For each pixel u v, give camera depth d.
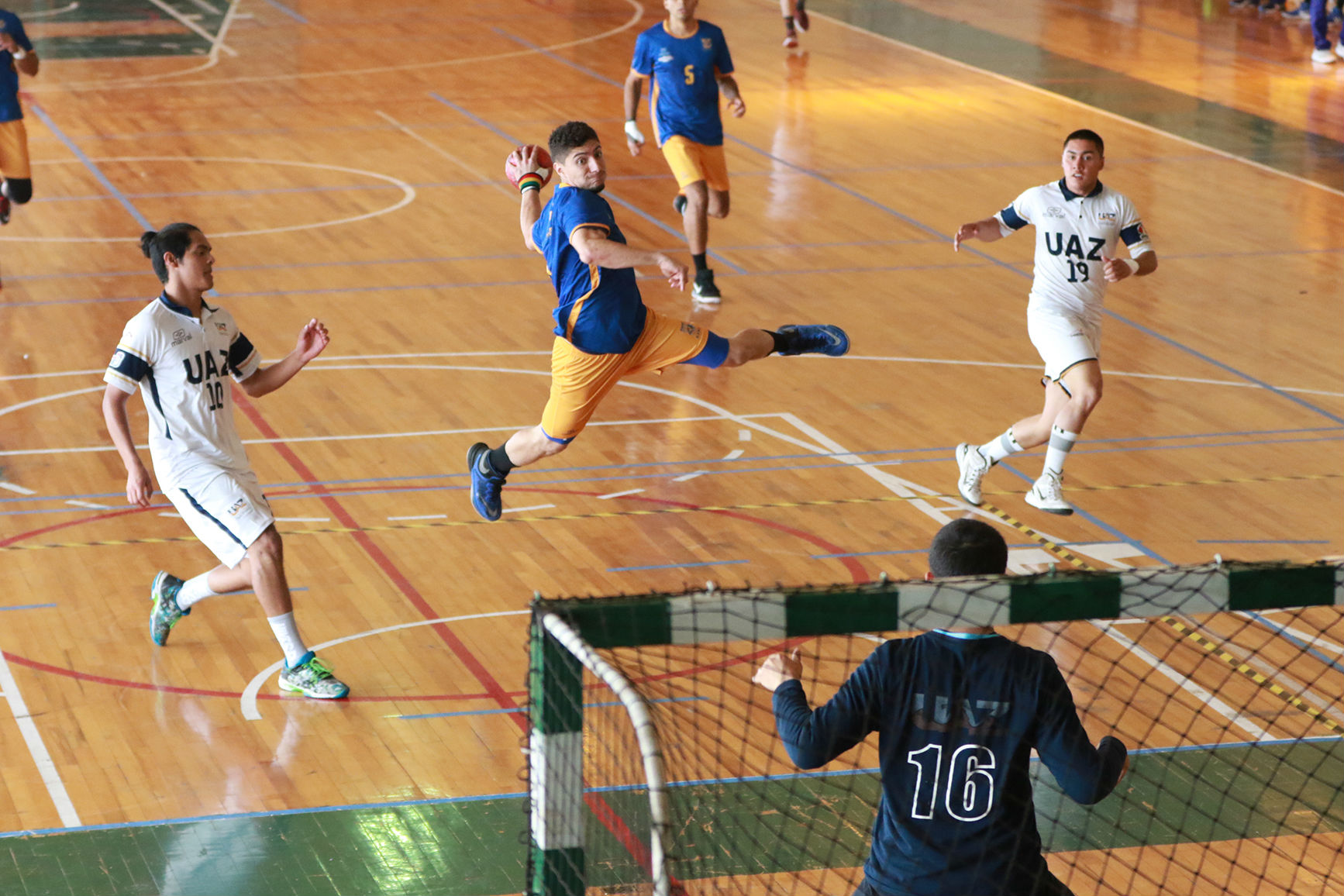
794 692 4.66
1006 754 4.58
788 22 25.89
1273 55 26.41
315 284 14.71
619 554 9.62
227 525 7.79
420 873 6.55
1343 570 4.45
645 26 28.30
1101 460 11.24
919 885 4.62
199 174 18.44
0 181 15.73
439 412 11.82
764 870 6.42
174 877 6.47
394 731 7.70
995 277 15.43
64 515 9.99
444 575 9.33
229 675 8.20
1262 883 6.47
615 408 12.07
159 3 30.19
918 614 4.36
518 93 22.91
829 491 10.62
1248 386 12.72
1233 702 7.95
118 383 7.54
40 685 8.02
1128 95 23.38
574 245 8.12
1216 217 17.47
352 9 29.69
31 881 6.42
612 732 7.16
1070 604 4.43
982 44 26.92
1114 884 6.43
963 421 11.90
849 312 14.28
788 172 18.95
